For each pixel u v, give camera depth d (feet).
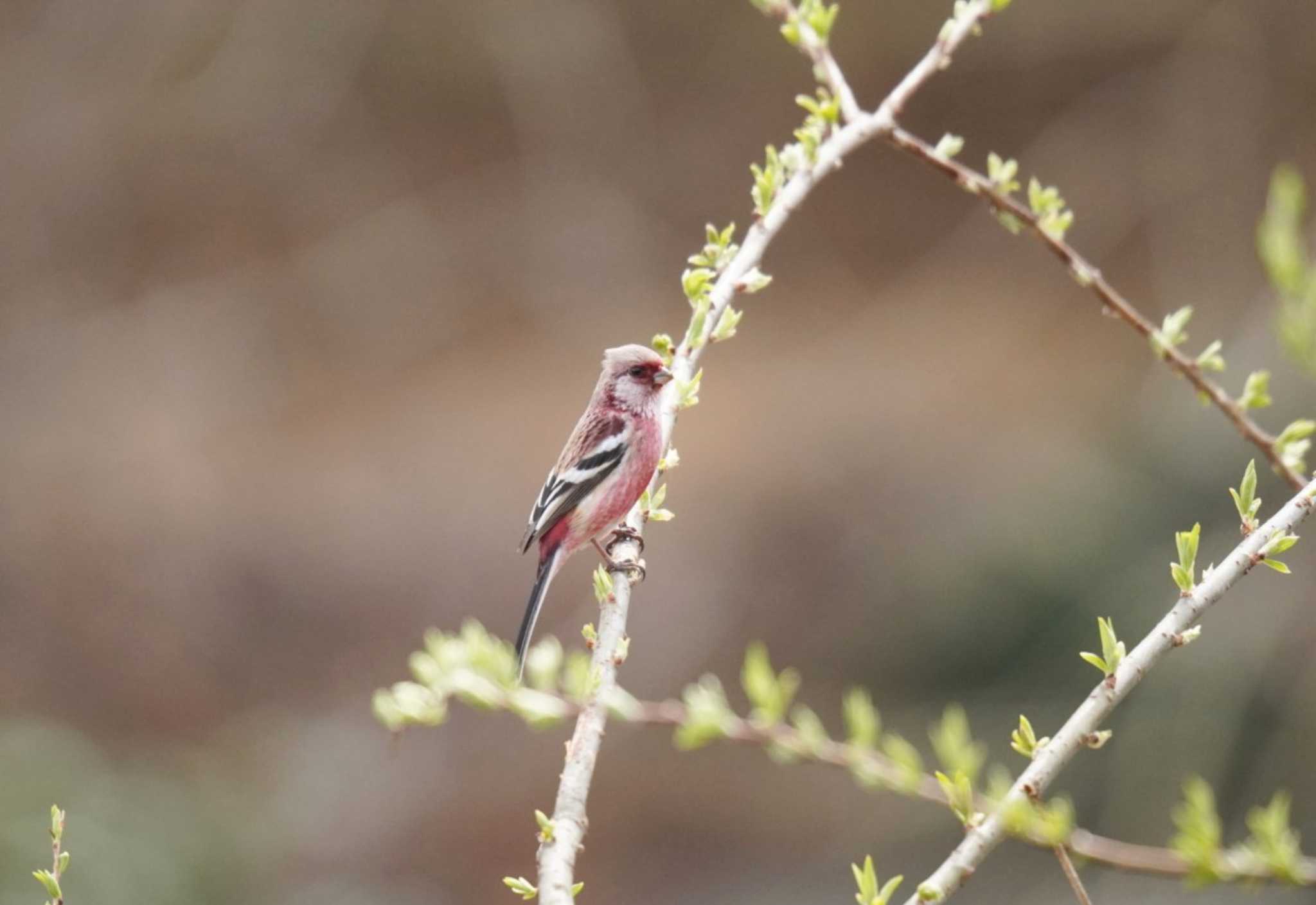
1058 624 43.09
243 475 69.62
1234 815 36.70
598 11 78.79
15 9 77.30
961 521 48.98
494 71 82.53
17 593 63.46
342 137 83.41
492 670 10.98
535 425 72.38
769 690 10.89
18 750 43.80
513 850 52.06
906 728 44.62
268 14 76.89
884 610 50.26
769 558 58.95
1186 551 11.42
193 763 53.11
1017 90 79.82
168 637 62.28
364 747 55.62
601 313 79.36
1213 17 63.93
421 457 70.64
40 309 75.56
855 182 83.97
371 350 79.15
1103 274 72.28
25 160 76.64
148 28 76.74
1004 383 66.49
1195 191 63.57
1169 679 37.78
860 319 77.51
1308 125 64.59
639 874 49.19
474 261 81.56
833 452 62.54
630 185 81.87
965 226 78.13
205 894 44.68
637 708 11.24
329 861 50.65
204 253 80.59
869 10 78.59
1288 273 9.96
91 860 41.34
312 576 64.49
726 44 81.20
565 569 62.39
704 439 67.46
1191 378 14.70
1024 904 37.93
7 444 70.18
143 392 74.49
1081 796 38.60
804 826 48.26
